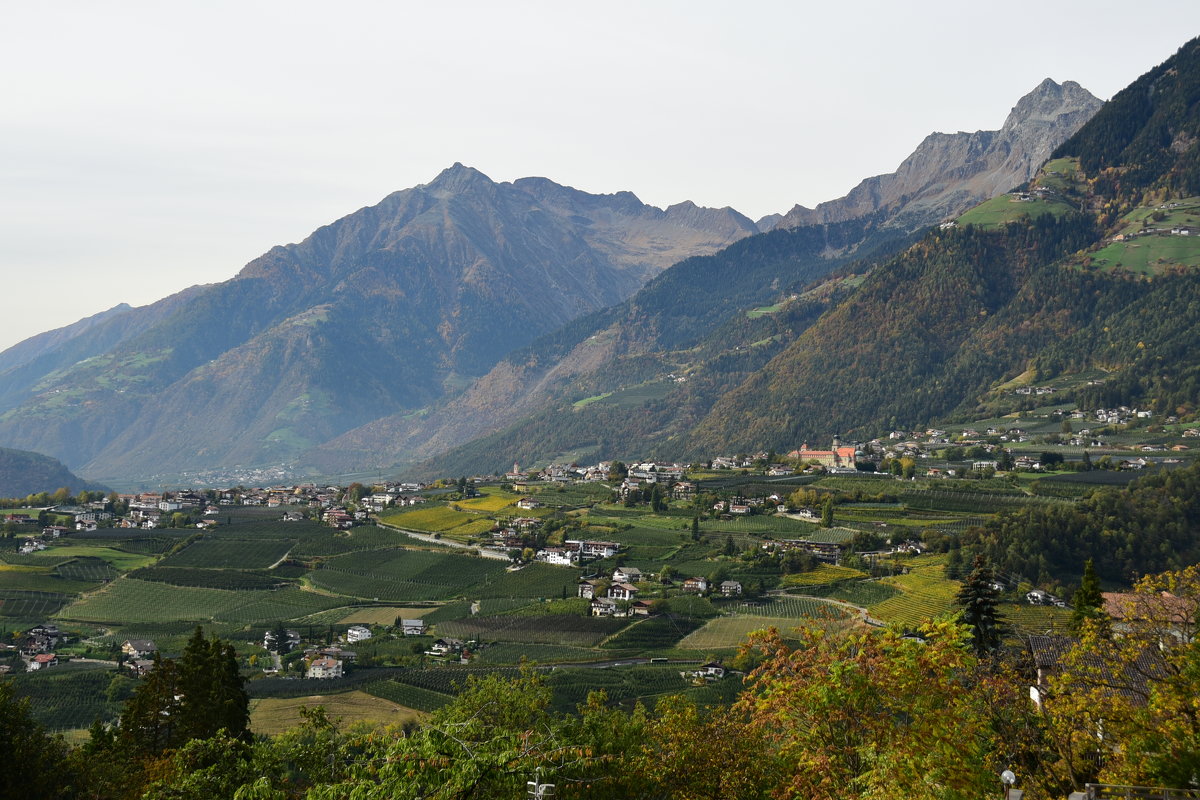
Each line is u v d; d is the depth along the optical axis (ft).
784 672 157.38
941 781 131.13
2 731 228.22
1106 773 146.51
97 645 643.86
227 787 181.27
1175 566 649.61
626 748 187.01
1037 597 603.67
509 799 135.74
